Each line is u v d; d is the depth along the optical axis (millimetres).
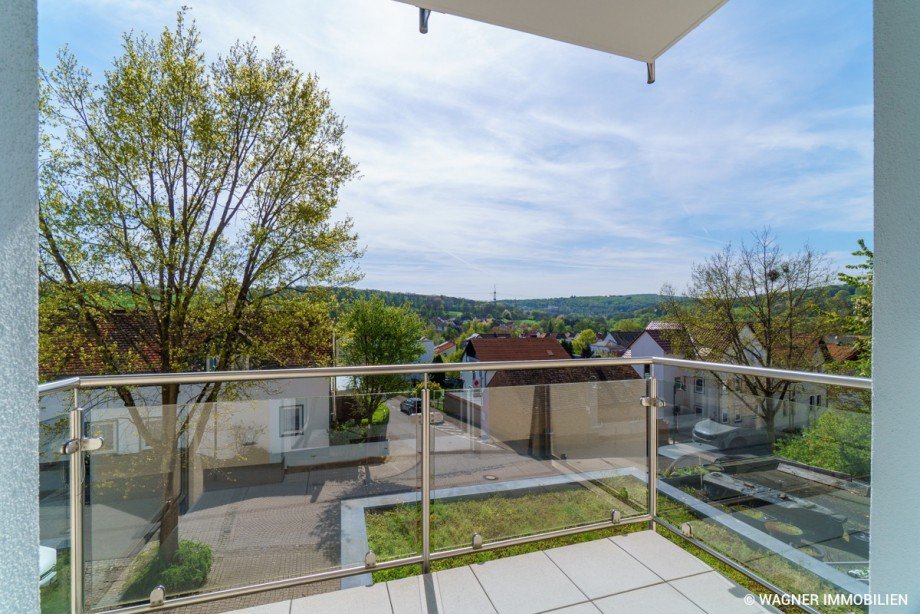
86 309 7598
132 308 8031
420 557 2082
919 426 654
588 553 2197
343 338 9797
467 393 2211
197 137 8117
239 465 1837
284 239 9047
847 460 1635
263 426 1881
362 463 2016
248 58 8562
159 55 7914
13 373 575
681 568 2064
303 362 9352
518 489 2287
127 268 7883
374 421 2053
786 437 1845
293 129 8938
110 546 1663
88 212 7445
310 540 1917
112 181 7688
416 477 2104
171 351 8094
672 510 2426
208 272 8430
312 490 1937
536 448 2332
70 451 1594
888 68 693
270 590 1841
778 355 11055
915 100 660
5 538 557
